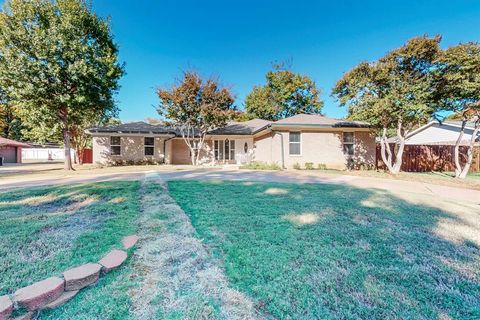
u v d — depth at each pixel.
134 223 3.71
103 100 13.88
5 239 3.03
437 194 6.89
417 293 2.12
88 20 12.94
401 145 12.12
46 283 1.97
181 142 19.77
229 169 13.18
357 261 2.65
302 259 2.67
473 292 2.15
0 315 1.67
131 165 17.20
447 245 3.15
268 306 1.92
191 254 2.72
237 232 3.43
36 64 11.52
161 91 14.96
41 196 5.43
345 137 15.19
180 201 5.16
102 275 2.29
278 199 5.42
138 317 1.80
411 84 10.59
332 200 5.43
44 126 14.80
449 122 21.19
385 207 4.96
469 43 9.42
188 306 1.91
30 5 11.67
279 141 14.55
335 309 1.90
